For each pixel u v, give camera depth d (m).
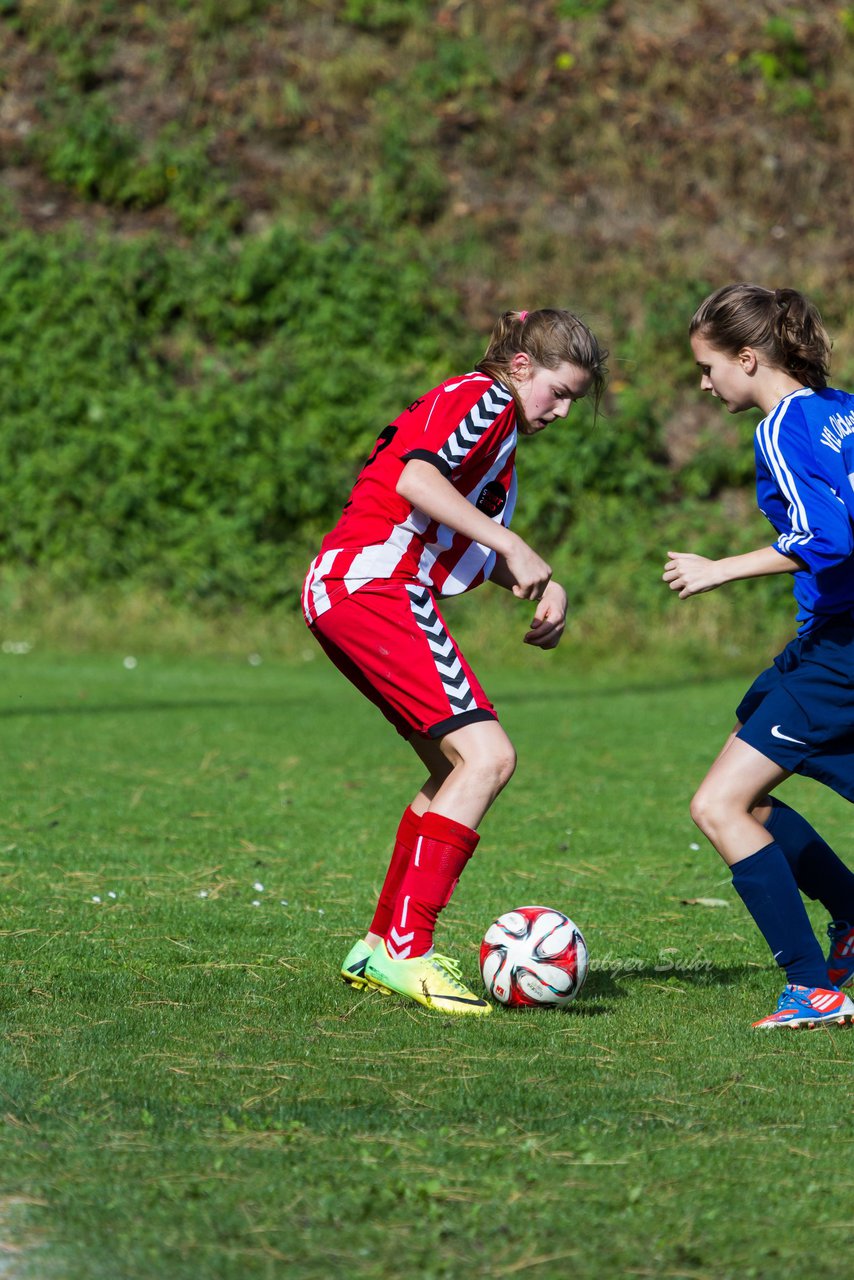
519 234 63.31
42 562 52.56
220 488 53.47
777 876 12.77
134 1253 7.55
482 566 13.70
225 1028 12.34
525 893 18.83
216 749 31.39
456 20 70.56
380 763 29.97
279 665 48.16
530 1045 11.94
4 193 61.12
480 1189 8.48
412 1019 12.82
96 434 53.78
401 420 13.62
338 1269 7.40
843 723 12.50
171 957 15.05
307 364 55.84
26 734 32.88
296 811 24.61
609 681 46.12
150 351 56.94
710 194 65.88
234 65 67.25
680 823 24.11
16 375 54.66
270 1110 9.94
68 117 63.41
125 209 62.19
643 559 52.75
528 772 29.25
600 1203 8.29
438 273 61.00
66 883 18.73
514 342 13.84
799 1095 10.49
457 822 13.24
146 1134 9.37
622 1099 10.33
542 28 70.44
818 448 12.18
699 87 68.62
